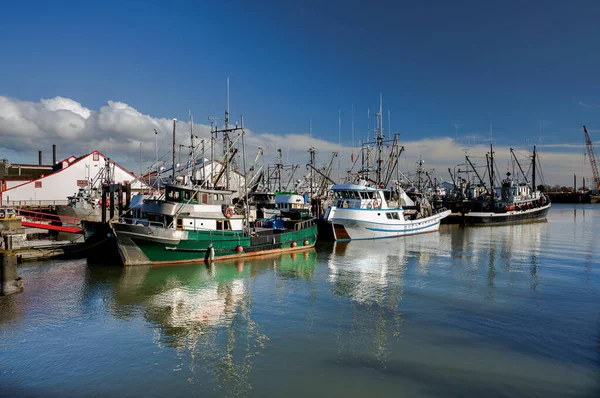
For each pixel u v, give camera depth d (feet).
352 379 51.11
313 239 160.15
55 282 96.27
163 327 68.54
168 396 47.11
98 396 47.09
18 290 87.86
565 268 119.14
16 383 49.90
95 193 222.89
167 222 115.85
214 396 47.14
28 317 72.59
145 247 111.24
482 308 79.71
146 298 84.64
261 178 271.49
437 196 363.76
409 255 143.13
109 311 76.33
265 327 68.95
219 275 106.22
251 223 159.12
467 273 112.27
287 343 62.13
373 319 73.31
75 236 186.29
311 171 268.82
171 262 115.96
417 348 60.44
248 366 54.49
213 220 122.62
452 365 54.95
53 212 223.92
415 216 223.92
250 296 87.30
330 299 85.76
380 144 211.20
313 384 49.88
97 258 123.95
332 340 63.46
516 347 60.95
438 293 90.89
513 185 302.86
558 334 66.08
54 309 77.00
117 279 99.55
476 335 65.67
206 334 65.67
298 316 74.59
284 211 198.70
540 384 49.88
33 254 120.88
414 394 47.60
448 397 47.01
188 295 87.45
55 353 58.23
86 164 275.39
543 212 289.53
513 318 73.82
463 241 181.68
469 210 301.43
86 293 87.61
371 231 184.75
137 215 146.82
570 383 50.14
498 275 109.60
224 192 127.03
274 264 122.83
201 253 119.65
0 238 88.33
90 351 58.95
